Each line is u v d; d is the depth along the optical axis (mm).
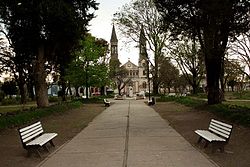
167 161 9117
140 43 53719
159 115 24641
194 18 19547
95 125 19016
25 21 26047
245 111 17828
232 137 12914
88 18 27453
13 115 19281
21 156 10688
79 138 14094
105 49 55031
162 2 20250
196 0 18188
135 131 15672
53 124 19859
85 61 47156
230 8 16984
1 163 9812
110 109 33031
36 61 28891
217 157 9648
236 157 9641
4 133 15641
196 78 57531
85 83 48656
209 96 26438
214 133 11758
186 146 11477
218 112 20656
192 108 28562
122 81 89250
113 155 10109
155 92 59125
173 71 71750
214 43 21250
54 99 57125
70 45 28438
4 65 37438
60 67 34250
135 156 9836
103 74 49031
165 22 21875
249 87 96250
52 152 11094
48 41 27469
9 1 25000
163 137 13625
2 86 69000
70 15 25109
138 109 31984
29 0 24891
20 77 45594
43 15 24906
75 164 9141
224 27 18938
